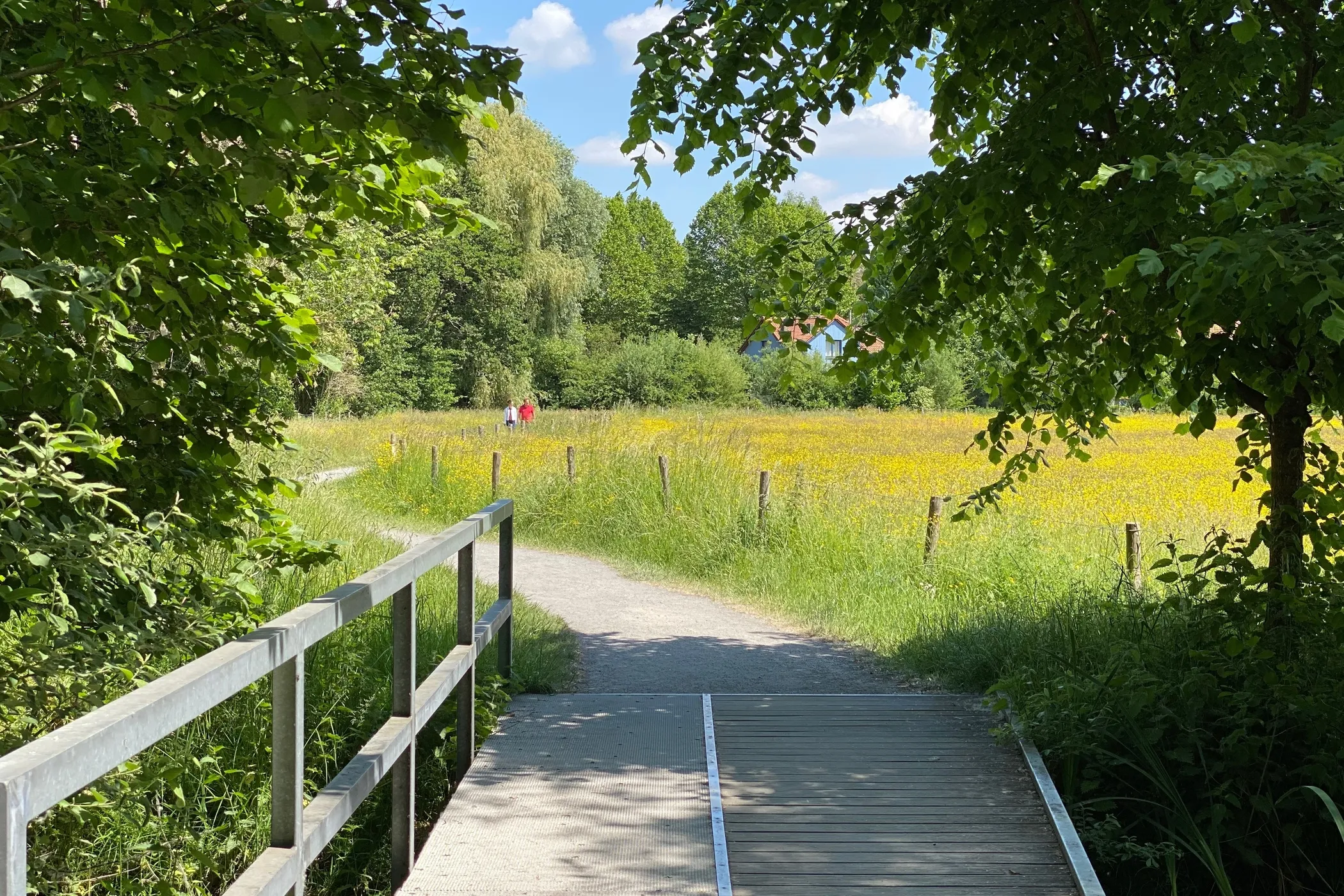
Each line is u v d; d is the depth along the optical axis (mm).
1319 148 3873
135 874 3971
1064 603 8094
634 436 18359
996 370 7383
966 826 4664
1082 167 5441
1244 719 5453
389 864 4953
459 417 43375
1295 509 5805
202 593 4238
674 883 4020
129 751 1931
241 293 4129
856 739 5801
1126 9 5469
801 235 6641
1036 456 7445
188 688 2182
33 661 3232
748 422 43188
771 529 12336
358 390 40938
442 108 3250
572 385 64250
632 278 99938
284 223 4371
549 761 5355
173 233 3420
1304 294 3691
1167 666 6152
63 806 3420
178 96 3527
